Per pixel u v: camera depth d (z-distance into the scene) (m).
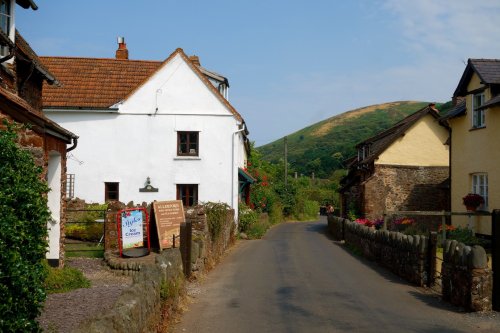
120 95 25.12
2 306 4.61
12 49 10.86
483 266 8.59
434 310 8.88
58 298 8.98
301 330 7.52
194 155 24.67
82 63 26.92
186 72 24.64
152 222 15.33
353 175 38.03
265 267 14.52
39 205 5.28
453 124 22.16
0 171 4.99
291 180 56.62
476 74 19.80
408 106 140.75
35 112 9.67
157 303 6.84
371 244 16.38
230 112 24.66
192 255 11.91
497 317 8.22
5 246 4.70
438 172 29.34
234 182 24.50
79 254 14.70
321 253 18.53
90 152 24.20
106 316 4.79
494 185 18.52
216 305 9.27
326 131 132.75
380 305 9.31
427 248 11.40
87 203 23.12
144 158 24.33
